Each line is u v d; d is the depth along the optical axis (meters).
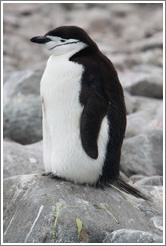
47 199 14.12
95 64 14.40
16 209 14.45
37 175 15.20
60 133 14.45
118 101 14.73
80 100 14.14
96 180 14.90
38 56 38.22
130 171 20.97
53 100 14.36
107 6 52.47
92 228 13.74
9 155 19.05
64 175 14.77
